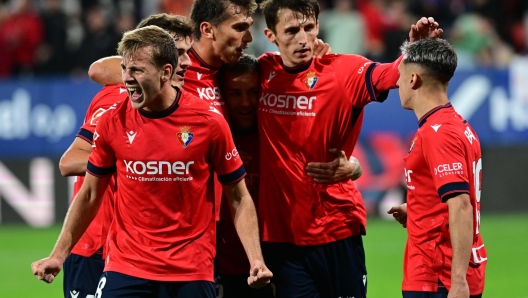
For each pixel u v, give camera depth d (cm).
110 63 1970
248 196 1777
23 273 3547
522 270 3484
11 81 4603
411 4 5597
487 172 4772
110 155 1714
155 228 1694
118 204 1734
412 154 1712
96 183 1739
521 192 4797
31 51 5197
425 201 1706
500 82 4747
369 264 3619
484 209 4791
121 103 1708
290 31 1934
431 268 1708
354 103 1966
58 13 5234
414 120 4691
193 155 1675
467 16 5559
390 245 4031
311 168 1984
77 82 4612
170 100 1672
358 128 2044
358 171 2089
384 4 5559
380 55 5388
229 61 1989
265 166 2022
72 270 2006
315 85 1975
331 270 2050
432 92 1698
